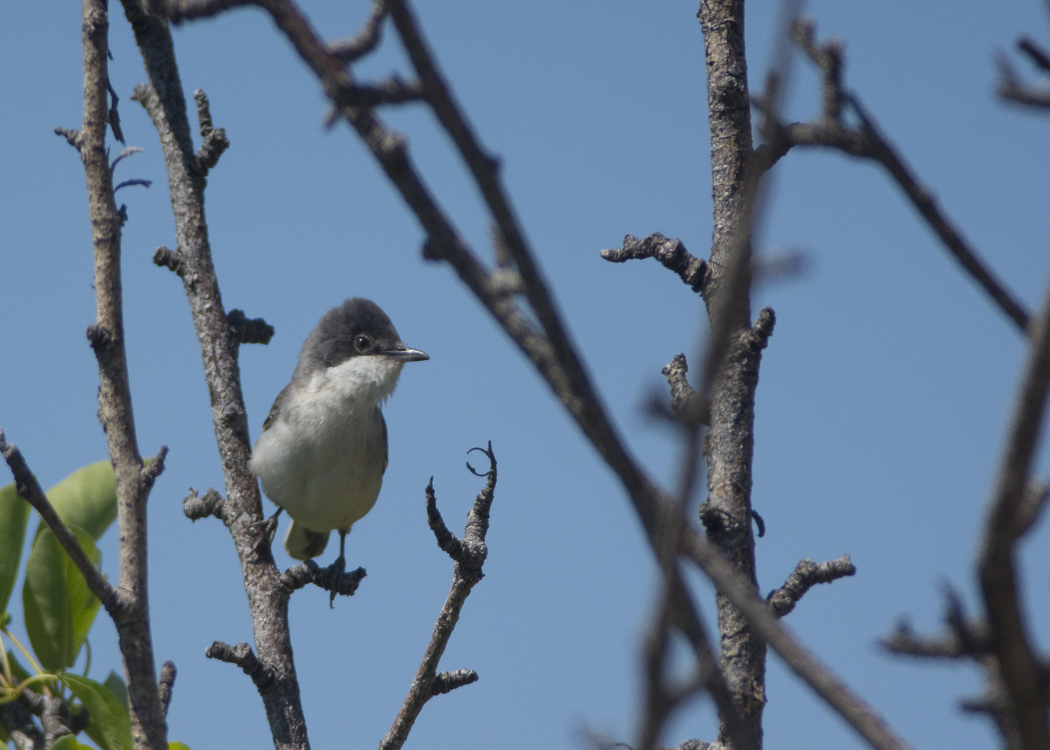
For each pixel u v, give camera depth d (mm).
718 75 8344
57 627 8156
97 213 8211
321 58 2920
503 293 2914
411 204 2934
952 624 2676
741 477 7570
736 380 7727
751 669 6957
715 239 8070
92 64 8430
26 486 6871
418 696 8445
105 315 8000
